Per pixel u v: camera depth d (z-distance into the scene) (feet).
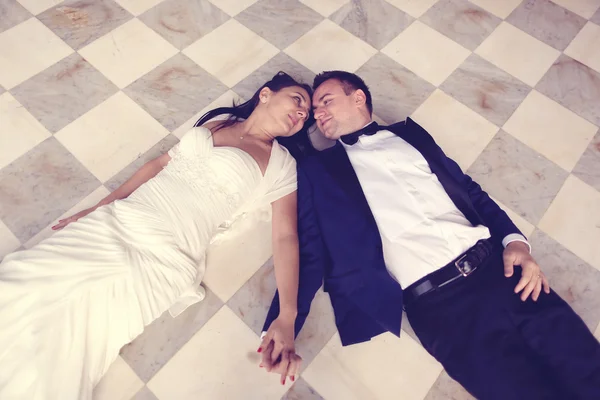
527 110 5.95
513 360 3.81
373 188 4.32
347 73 4.85
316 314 4.60
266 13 6.59
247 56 6.17
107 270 3.78
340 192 4.28
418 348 4.48
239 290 4.66
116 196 4.58
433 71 6.21
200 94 5.81
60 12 6.32
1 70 5.78
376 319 4.14
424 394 4.27
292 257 4.24
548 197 5.33
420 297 4.15
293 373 3.77
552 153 5.65
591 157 5.64
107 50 6.06
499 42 6.53
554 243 5.06
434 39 6.50
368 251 4.13
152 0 6.57
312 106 4.88
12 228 4.78
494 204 4.49
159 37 6.23
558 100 6.06
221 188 4.27
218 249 4.84
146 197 4.22
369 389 4.27
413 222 4.19
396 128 4.62
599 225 5.19
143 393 4.12
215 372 4.26
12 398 3.38
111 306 3.78
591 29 6.74
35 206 4.92
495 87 6.12
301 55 6.24
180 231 4.14
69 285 3.65
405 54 6.34
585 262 4.97
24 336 3.49
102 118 5.53
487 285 4.06
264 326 4.06
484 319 3.98
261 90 4.88
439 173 4.31
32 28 6.15
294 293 4.09
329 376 4.31
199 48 6.19
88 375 3.70
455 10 6.82
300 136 5.09
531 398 3.70
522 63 6.36
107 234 3.95
